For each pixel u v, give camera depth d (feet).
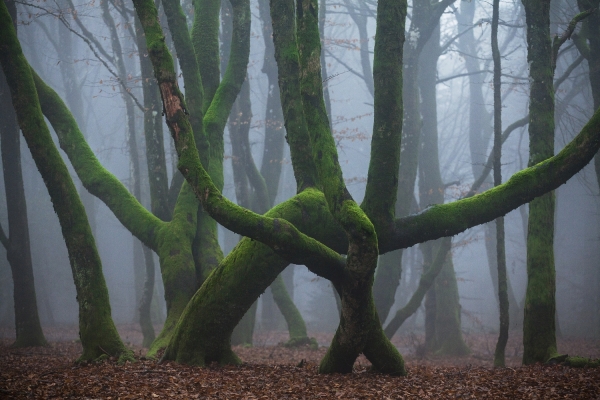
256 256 39.37
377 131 36.50
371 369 39.75
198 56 56.24
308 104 34.42
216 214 32.42
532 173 38.04
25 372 36.91
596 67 58.70
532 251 47.98
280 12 44.32
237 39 56.34
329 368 38.83
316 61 34.53
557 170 37.65
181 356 40.60
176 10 52.24
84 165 53.31
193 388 31.50
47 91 53.88
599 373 38.70
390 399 30.09
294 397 30.27
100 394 28.86
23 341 65.26
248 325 75.97
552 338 46.93
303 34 34.47
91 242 42.98
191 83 52.31
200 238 51.70
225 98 55.47
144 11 34.09
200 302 40.45
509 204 38.06
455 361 71.82
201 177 32.76
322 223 40.81
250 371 38.70
